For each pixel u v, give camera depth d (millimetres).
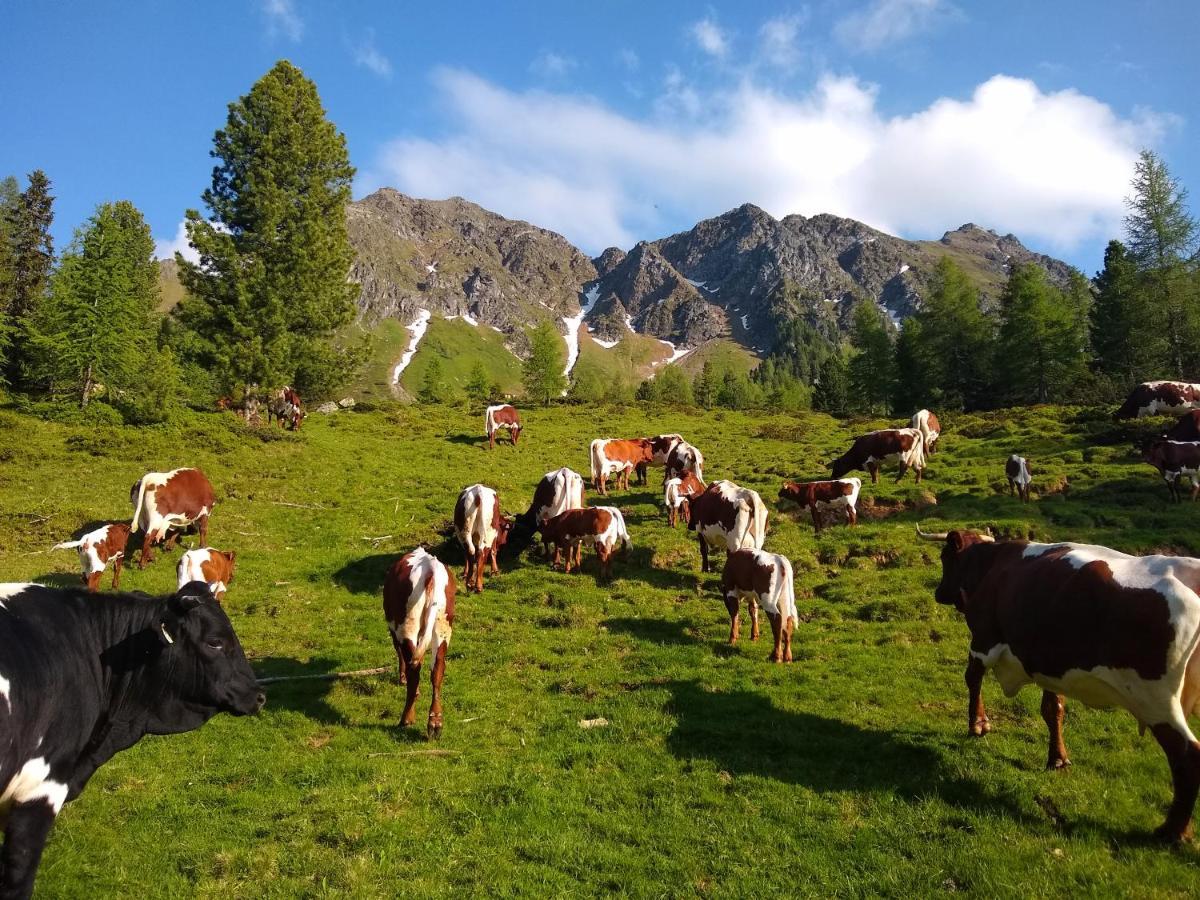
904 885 6383
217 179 39219
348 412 46000
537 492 20469
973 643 9016
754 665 12062
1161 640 6508
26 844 5254
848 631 13719
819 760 8844
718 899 6285
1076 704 10023
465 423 42750
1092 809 7414
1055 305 63188
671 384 102375
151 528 18719
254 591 16922
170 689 6363
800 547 18656
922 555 17484
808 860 6805
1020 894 6129
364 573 18500
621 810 7789
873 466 24781
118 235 38562
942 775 8281
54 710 5461
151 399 33875
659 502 24359
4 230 55562
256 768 8898
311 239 38344
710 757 8961
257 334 36406
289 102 39125
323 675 11891
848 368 78188
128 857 6973
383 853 6953
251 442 31906
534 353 59250
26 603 5648
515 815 7695
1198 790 6598
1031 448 29453
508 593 16484
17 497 22828
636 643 13414
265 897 6336
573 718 10406
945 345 69438
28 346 39750
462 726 10164
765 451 34188
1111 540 17453
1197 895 6043
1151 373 52906
